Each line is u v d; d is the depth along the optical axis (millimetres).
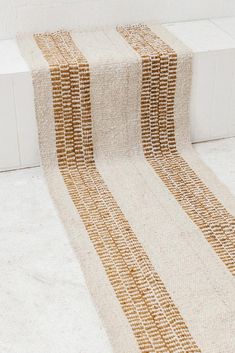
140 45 1862
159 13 2033
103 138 1839
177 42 1883
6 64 1730
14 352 1231
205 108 1910
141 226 1574
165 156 1868
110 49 1835
